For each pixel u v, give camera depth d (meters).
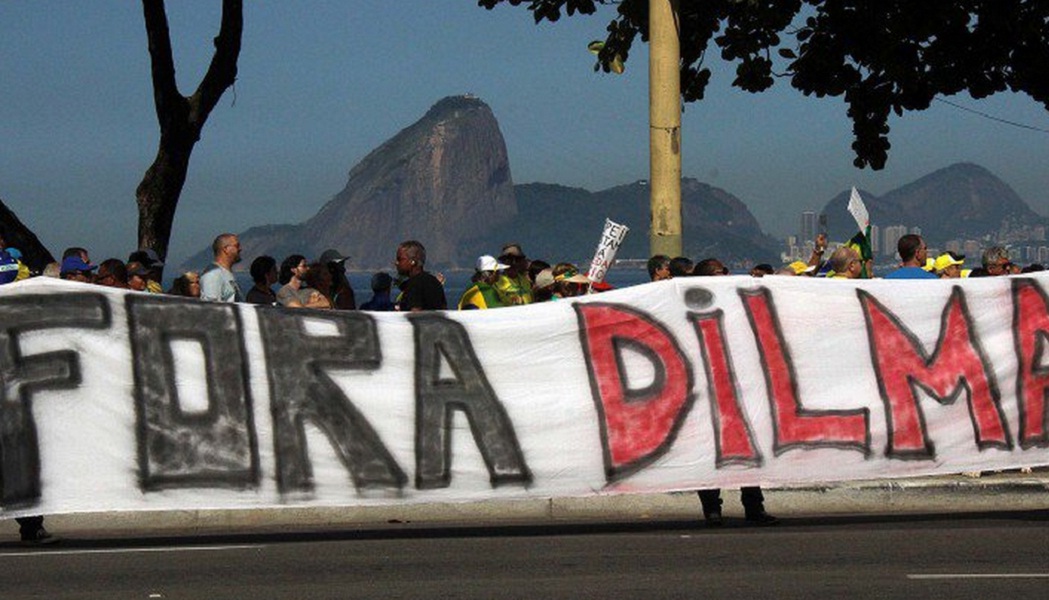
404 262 13.56
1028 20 19.88
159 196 20.81
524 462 11.48
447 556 10.36
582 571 9.71
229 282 13.80
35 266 20.45
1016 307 12.25
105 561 10.24
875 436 11.98
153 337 11.09
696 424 11.73
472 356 11.48
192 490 11.05
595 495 11.59
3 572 9.82
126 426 11.02
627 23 19.95
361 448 11.28
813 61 20.45
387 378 11.35
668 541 10.98
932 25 19.94
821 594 8.89
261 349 11.20
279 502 11.16
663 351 11.73
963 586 9.12
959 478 13.18
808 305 11.98
